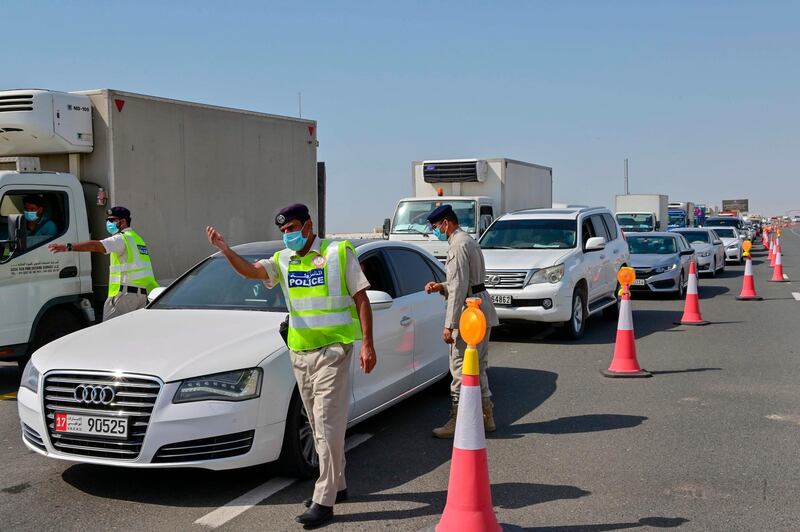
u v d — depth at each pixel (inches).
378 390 252.1
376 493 208.1
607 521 186.7
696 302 527.5
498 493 206.7
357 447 250.8
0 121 344.5
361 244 276.5
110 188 360.8
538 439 257.4
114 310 335.6
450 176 723.4
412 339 277.3
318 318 189.0
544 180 877.2
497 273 454.6
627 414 288.0
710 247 933.2
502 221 524.7
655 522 185.8
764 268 1115.3
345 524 186.5
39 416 201.9
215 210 428.1
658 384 337.7
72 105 352.8
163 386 192.4
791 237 2765.7
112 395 194.7
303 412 214.5
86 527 187.0
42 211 341.7
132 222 373.4
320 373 188.7
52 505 201.8
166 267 394.9
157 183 387.5
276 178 478.3
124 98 366.3
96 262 367.9
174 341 212.2
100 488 213.9
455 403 258.5
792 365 374.3
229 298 253.6
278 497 204.5
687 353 412.2
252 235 458.9
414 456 240.7
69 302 351.6
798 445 246.1
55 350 214.5
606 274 521.7
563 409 296.8
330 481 187.0
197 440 192.2
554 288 445.4
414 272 294.8
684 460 232.5
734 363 381.7
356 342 240.2
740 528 181.8
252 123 455.8
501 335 487.5
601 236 535.8
